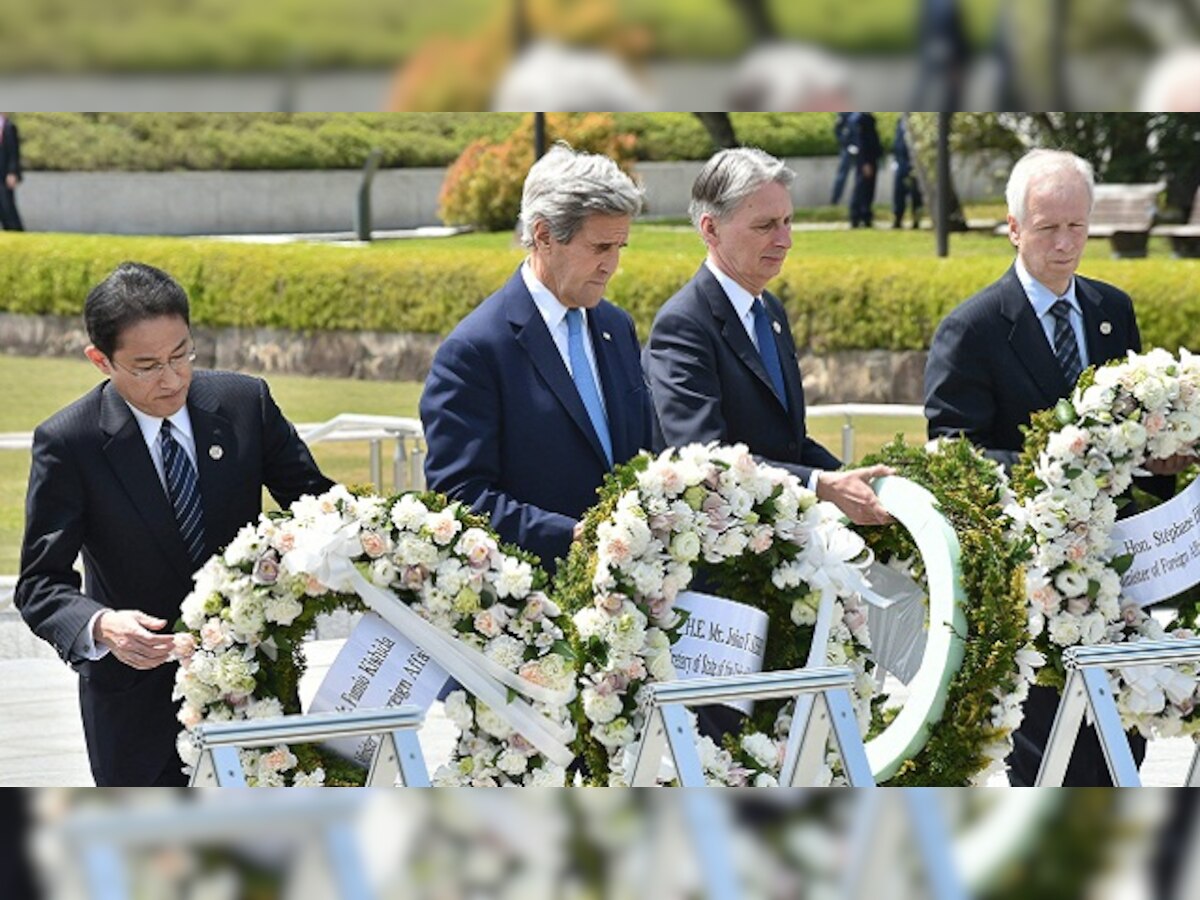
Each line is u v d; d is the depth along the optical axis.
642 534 5.69
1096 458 6.50
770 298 7.01
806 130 38.44
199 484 5.67
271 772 5.48
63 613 5.46
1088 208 7.12
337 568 5.46
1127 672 6.52
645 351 6.88
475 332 6.23
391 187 38.00
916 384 21.59
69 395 23.44
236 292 25.67
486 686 5.52
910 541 6.35
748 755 5.76
